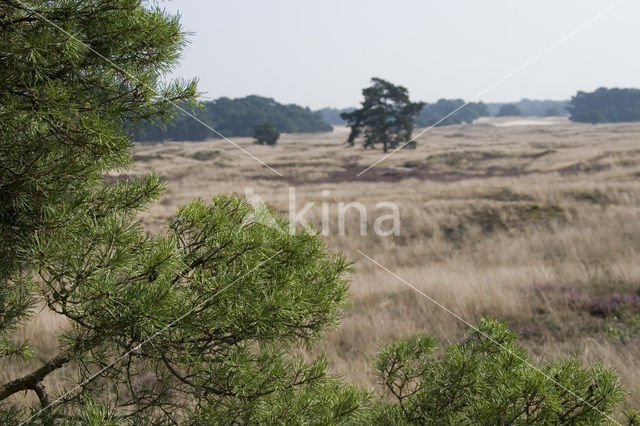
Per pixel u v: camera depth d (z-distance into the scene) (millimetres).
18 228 2619
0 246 2584
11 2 2549
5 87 2514
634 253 17375
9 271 2801
